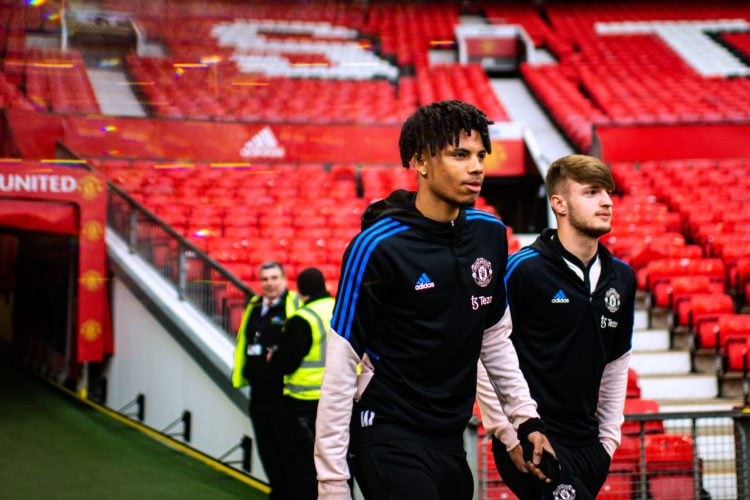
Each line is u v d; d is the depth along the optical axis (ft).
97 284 24.88
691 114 46.75
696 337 22.72
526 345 8.71
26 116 35.32
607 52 61.93
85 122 36.32
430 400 6.70
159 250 23.39
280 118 43.50
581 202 8.59
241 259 27.37
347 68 56.54
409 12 72.38
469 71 56.75
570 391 8.63
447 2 74.74
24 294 32.81
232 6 61.46
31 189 24.39
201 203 32.81
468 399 6.98
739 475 13.12
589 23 70.28
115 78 49.57
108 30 53.93
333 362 6.56
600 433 9.00
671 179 35.91
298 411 14.38
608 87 53.11
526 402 7.36
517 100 53.42
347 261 6.64
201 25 59.06
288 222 31.40
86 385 26.08
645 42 64.49
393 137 40.16
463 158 6.55
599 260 8.84
